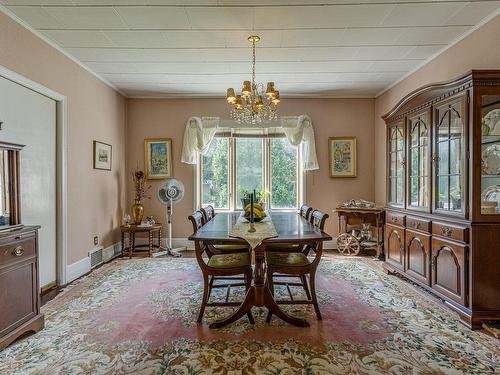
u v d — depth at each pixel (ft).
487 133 6.96
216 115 15.44
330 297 8.77
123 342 6.35
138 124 15.42
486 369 5.41
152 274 11.00
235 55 10.61
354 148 15.37
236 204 15.88
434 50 10.25
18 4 7.48
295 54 10.55
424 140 8.96
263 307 8.18
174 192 14.08
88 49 10.07
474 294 6.88
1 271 5.95
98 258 12.41
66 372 5.36
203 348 6.11
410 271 9.40
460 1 7.45
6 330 6.06
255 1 7.44
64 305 8.26
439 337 6.50
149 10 7.80
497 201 7.01
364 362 5.62
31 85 8.70
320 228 7.68
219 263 7.56
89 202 11.84
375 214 13.58
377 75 12.64
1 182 6.47
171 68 11.80
